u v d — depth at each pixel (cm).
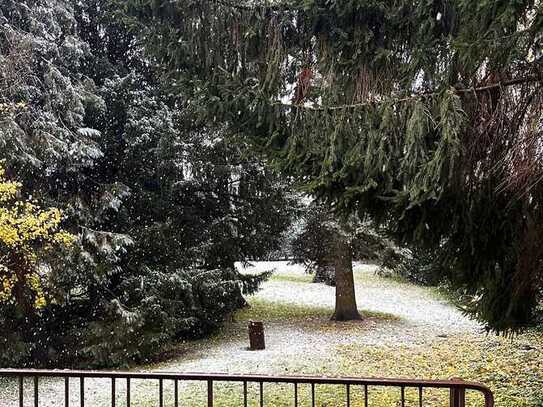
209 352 1163
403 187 481
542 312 555
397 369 923
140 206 1231
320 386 799
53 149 964
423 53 477
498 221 509
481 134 461
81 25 1211
